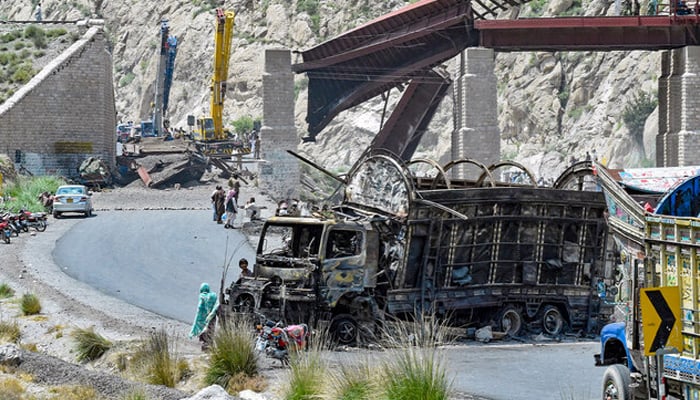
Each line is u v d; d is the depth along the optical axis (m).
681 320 21.05
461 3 158.25
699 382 20.42
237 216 104.44
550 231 44.53
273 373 32.84
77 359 37.53
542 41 164.88
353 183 46.03
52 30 188.88
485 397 29.92
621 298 25.17
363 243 40.66
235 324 35.12
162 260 68.75
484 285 43.69
